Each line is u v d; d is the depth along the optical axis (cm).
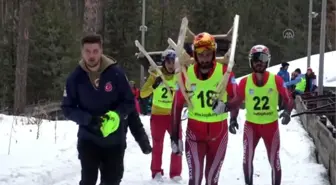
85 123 488
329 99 1395
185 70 571
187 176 816
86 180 509
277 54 5222
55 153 886
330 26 4603
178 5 4625
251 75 722
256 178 819
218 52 723
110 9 4366
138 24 4481
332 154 763
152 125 786
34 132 1094
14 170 731
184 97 565
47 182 724
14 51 2953
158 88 779
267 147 717
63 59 3147
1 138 1007
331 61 3684
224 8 4456
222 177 818
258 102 712
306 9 5422
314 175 801
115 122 477
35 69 3086
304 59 3825
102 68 496
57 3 3738
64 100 504
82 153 506
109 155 509
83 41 487
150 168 834
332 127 898
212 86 569
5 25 3145
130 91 507
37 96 3031
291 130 1285
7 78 2927
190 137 582
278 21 5266
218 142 580
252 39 4841
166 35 4584
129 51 4369
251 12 5197
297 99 1659
